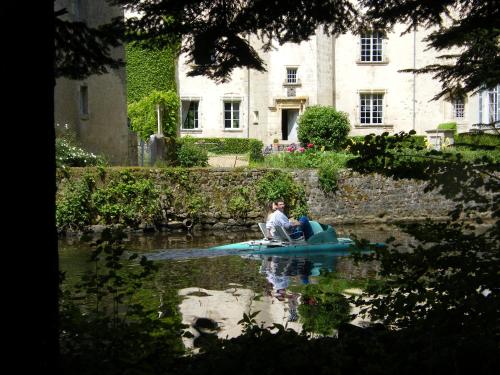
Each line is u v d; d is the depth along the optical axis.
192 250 13.39
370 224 19.58
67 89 19.36
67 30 4.75
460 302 3.78
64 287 8.53
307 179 19.56
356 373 3.67
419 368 3.56
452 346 3.58
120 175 18.03
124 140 23.22
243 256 12.51
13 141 2.90
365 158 4.26
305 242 13.57
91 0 19.95
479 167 3.90
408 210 20.12
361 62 30.56
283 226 13.89
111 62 5.20
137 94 29.84
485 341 3.49
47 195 3.06
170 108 27.48
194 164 22.27
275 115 30.59
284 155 21.08
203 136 31.58
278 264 11.51
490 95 25.08
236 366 3.76
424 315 4.05
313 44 30.11
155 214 18.28
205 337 5.96
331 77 30.56
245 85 31.62
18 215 2.92
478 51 5.74
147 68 29.77
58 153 17.47
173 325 4.13
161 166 19.69
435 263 3.92
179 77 31.30
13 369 2.89
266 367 3.76
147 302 8.01
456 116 30.22
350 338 4.20
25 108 2.94
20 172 2.92
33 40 2.96
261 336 4.07
